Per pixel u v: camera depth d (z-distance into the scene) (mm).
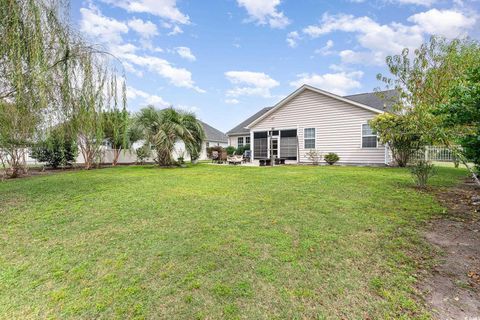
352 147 13508
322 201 4887
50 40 5496
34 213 4547
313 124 14922
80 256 2898
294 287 2225
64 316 1956
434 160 11891
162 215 4285
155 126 13938
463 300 2016
